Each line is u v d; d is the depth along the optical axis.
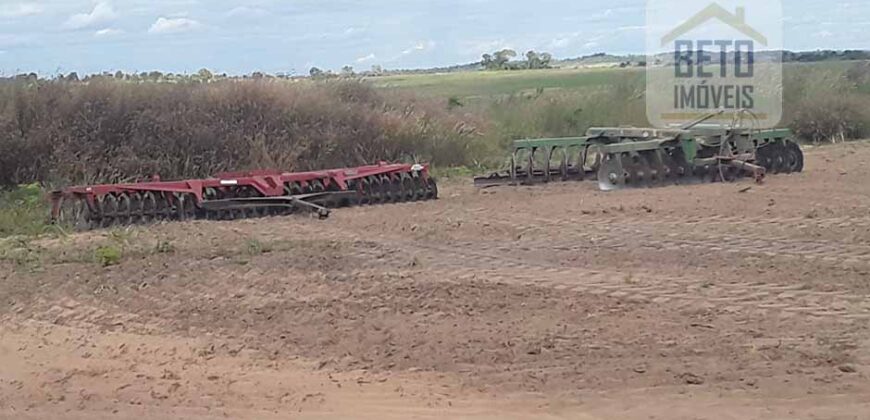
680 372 7.80
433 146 23.34
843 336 8.65
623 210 15.86
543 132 26.11
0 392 7.99
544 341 8.70
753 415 6.88
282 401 7.50
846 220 14.23
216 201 16.39
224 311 10.24
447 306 10.00
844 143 26.27
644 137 19.48
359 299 10.43
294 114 22.02
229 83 22.02
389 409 7.24
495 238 13.90
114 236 14.52
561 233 14.09
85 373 8.41
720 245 12.84
